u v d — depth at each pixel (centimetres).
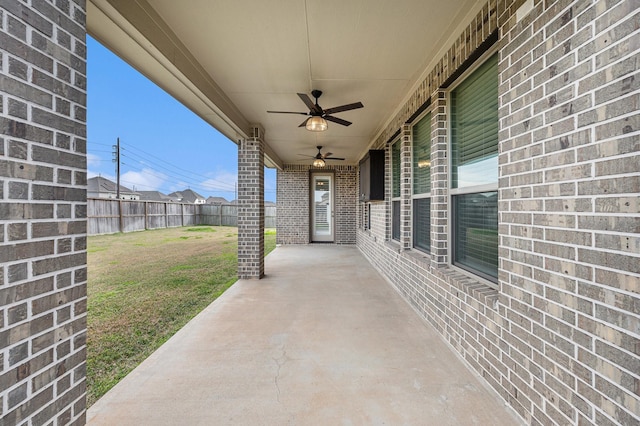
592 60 129
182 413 180
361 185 686
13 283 110
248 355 248
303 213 999
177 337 283
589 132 130
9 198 109
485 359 209
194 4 220
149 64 257
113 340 288
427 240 372
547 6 154
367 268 609
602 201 124
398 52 286
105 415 178
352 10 224
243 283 484
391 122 477
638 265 111
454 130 293
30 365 116
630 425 113
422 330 297
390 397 193
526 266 169
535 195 163
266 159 783
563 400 143
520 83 174
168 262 692
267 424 171
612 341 120
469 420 173
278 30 250
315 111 365
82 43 140
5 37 107
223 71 324
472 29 224
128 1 202
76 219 137
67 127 132
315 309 359
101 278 539
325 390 201
